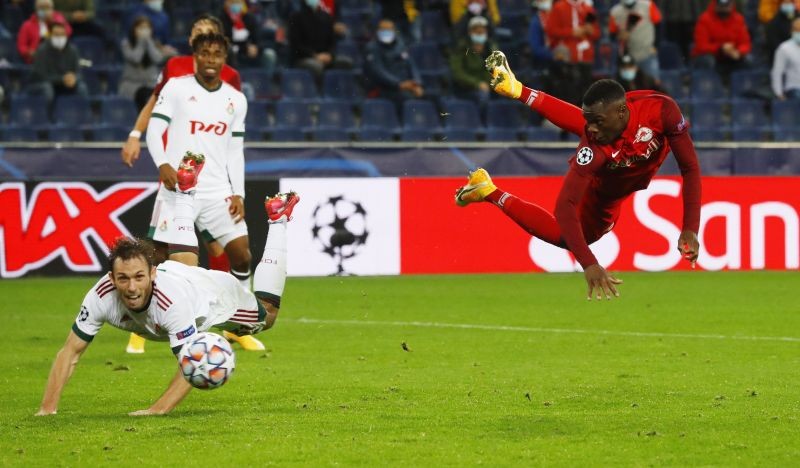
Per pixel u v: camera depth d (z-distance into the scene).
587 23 69.25
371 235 59.22
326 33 71.56
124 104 66.56
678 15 76.69
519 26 78.62
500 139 69.19
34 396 28.14
